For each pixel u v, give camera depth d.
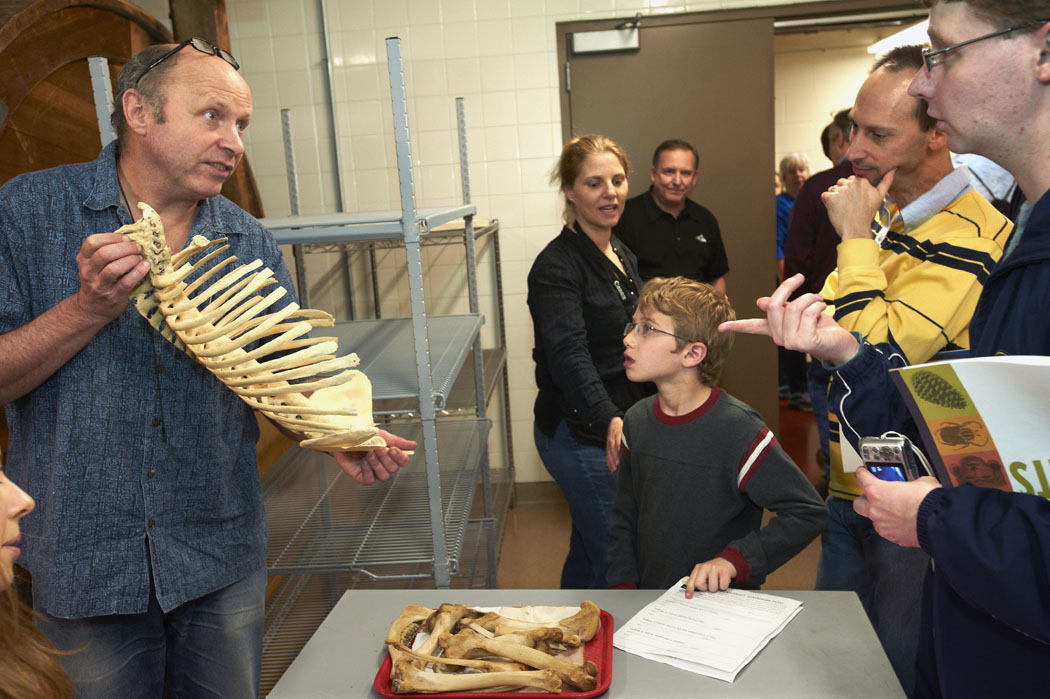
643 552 1.69
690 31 3.69
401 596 1.24
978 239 1.38
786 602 1.16
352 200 3.83
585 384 2.11
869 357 1.18
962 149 0.93
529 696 0.93
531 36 3.69
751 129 3.75
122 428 1.26
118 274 1.05
